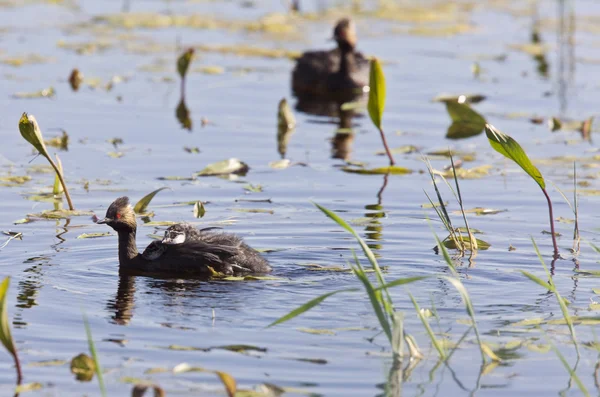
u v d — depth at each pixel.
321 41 29.34
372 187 15.73
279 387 8.29
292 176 16.38
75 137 18.52
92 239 12.98
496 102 22.31
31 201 14.66
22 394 8.20
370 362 8.88
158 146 18.14
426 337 9.52
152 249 12.20
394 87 23.78
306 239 12.94
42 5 33.28
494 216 14.16
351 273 11.55
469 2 35.53
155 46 27.56
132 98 22.06
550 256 12.25
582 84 24.14
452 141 19.11
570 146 18.48
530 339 9.46
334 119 21.25
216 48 27.55
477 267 11.77
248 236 13.03
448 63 26.38
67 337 9.43
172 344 9.26
